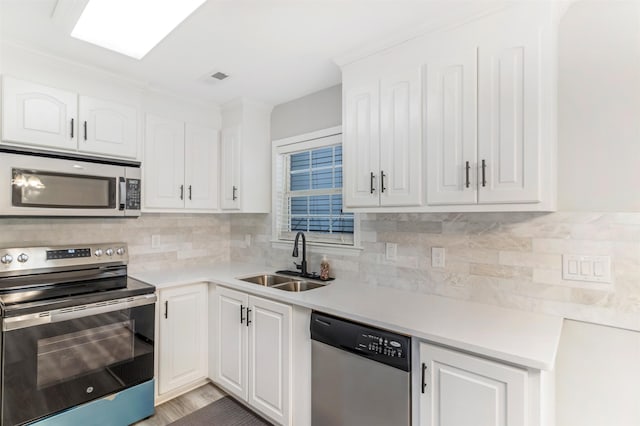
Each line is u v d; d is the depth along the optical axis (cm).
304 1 149
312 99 267
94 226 250
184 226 304
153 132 256
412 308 170
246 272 273
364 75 193
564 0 141
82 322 187
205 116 289
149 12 153
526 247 165
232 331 233
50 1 149
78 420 185
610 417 144
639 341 138
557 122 153
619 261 142
